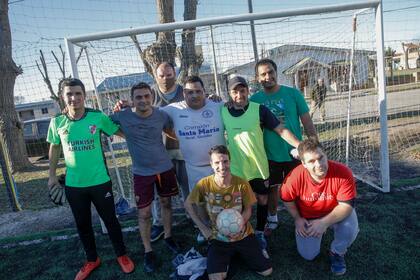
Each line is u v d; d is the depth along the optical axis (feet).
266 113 9.62
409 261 8.96
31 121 40.52
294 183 8.79
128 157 25.13
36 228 14.52
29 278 10.21
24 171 29.30
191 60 18.25
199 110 9.83
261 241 10.14
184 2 27.61
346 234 8.48
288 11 12.78
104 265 10.39
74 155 9.11
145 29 12.39
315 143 8.14
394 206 12.51
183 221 13.04
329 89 21.74
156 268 9.86
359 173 16.75
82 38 12.11
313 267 9.14
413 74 31.37
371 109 16.84
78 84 8.98
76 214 9.46
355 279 8.46
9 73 28.86
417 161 18.22
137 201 9.83
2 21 28.48
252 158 9.55
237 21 12.71
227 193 9.02
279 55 19.98
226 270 8.64
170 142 11.37
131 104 10.08
